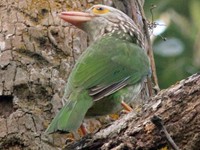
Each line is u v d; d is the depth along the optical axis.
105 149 9.15
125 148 9.01
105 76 10.59
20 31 11.09
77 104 9.90
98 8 12.02
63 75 11.02
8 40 10.96
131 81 10.88
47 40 11.19
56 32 11.31
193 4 17.70
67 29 11.45
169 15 17.64
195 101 8.95
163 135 8.18
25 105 10.56
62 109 9.77
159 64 17.38
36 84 10.72
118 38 11.74
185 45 17.47
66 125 9.39
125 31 12.00
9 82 10.62
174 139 8.92
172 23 17.52
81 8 11.98
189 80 9.09
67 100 10.04
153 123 8.26
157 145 8.95
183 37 17.50
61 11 11.59
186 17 17.73
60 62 11.09
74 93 10.13
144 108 9.21
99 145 9.27
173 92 9.09
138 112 9.23
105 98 10.38
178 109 8.97
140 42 12.17
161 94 9.20
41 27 11.25
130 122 9.19
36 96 10.67
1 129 10.34
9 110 10.56
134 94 11.02
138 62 11.27
